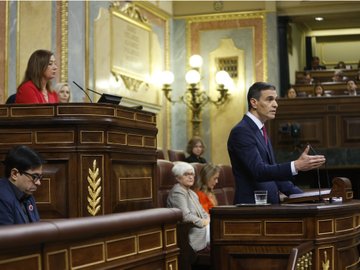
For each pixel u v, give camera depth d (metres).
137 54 10.08
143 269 2.96
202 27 11.38
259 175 3.91
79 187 3.84
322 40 17.39
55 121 3.85
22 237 2.09
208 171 5.73
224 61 11.28
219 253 3.78
